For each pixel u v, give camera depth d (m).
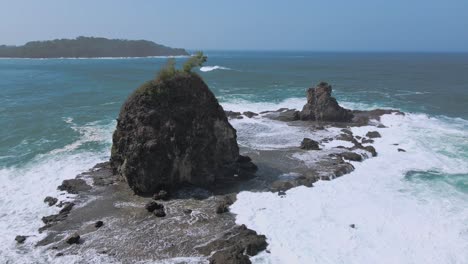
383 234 25.81
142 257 23.67
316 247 24.47
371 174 36.47
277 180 34.62
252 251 23.97
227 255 23.09
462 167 38.06
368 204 30.03
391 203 30.17
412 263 22.83
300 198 31.20
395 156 41.41
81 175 36.19
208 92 36.03
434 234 25.73
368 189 32.94
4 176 36.03
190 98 34.69
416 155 41.59
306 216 28.25
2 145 45.09
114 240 25.48
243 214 28.64
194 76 35.78
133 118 33.34
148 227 26.94
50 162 39.72
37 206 30.50
